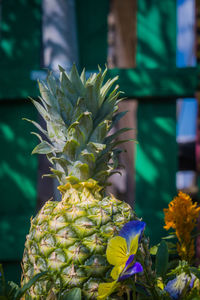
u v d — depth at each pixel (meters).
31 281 0.98
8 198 3.10
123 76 3.12
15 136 3.15
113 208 1.23
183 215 1.46
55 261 1.10
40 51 3.62
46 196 4.39
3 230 3.00
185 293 1.08
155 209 2.99
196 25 3.33
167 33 3.19
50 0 3.20
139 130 3.10
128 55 5.79
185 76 3.09
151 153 3.07
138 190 3.03
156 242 2.88
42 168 4.36
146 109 3.13
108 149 1.41
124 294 1.10
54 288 1.09
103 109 1.43
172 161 3.07
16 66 3.20
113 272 1.00
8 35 3.29
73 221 1.15
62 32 3.18
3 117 3.17
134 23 5.06
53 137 1.36
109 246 1.02
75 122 1.24
